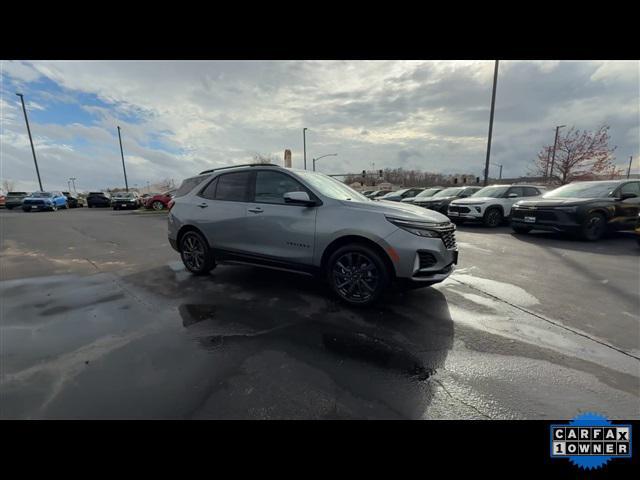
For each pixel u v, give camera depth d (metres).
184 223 4.56
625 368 2.27
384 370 2.24
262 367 2.27
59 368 2.26
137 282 4.38
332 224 3.39
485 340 2.68
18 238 8.52
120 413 1.81
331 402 1.91
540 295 3.80
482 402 1.92
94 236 8.96
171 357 2.40
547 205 7.66
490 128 16.53
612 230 7.50
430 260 3.21
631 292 3.88
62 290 4.05
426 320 3.08
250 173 4.09
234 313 3.26
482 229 9.96
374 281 3.30
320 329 2.89
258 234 3.88
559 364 2.32
